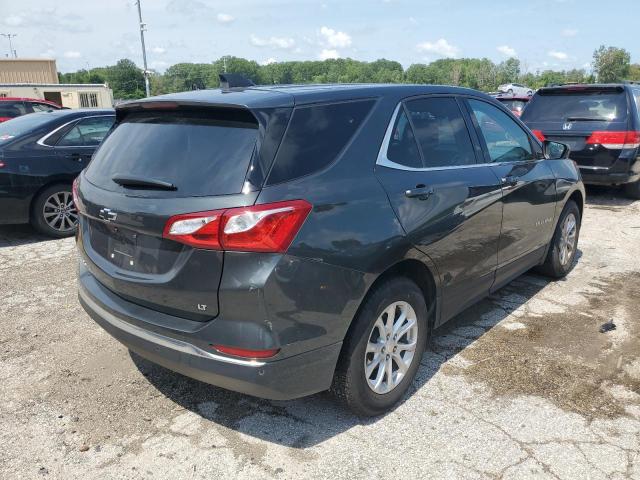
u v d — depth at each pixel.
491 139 4.11
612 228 7.37
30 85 31.39
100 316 3.05
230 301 2.46
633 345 3.99
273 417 3.15
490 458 2.79
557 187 4.80
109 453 2.86
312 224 2.58
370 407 3.05
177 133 2.85
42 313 4.62
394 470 2.71
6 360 3.82
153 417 3.16
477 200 3.61
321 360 2.70
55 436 2.99
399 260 2.98
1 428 3.06
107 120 7.52
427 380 3.53
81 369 3.69
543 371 3.63
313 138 2.77
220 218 2.43
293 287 2.51
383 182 3.00
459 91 3.95
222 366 2.53
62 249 6.59
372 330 2.92
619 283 5.28
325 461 2.78
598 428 3.03
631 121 8.32
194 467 2.75
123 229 2.83
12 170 6.61
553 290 5.10
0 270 5.80
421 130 3.44
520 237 4.30
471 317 4.50
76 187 3.35
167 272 2.63
